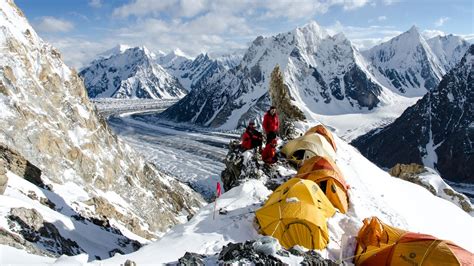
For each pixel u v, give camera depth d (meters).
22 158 29.44
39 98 41.28
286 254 10.59
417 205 22.64
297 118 30.42
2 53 39.78
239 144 24.97
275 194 14.98
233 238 13.87
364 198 19.73
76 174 39.41
